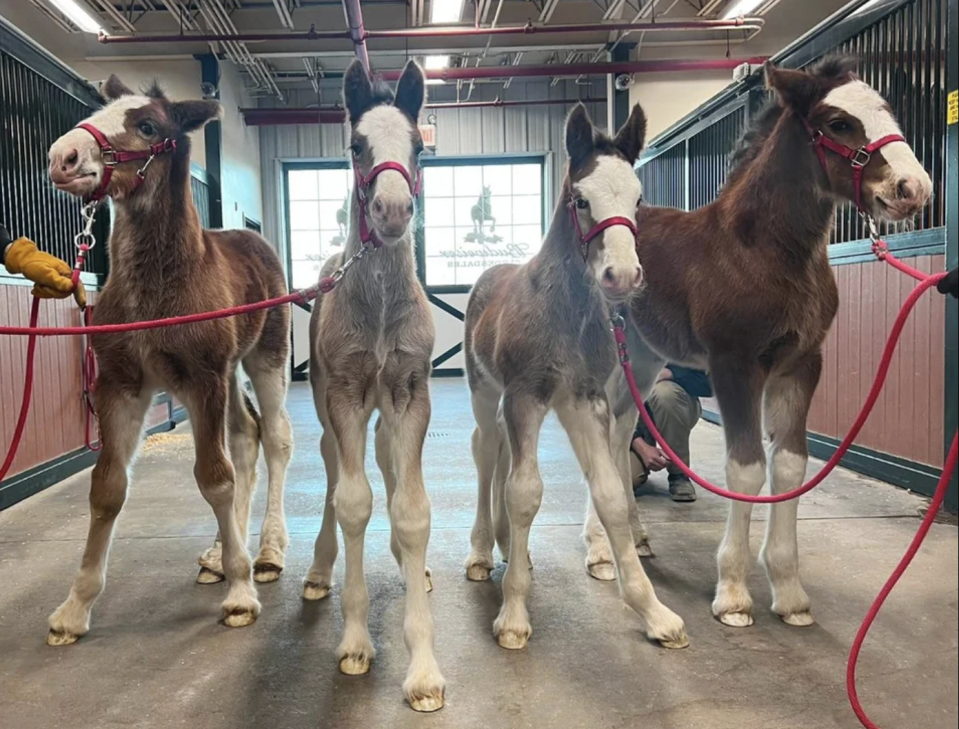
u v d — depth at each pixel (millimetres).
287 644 2133
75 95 4797
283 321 2951
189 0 7766
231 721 1732
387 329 1872
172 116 2188
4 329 1727
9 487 3688
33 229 4344
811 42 4387
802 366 2283
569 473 4355
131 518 3477
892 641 2113
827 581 2566
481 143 10656
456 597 2471
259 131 10586
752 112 5105
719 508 3551
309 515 3529
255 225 10281
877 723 1701
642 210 2826
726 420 2258
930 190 1947
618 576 2201
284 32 8383
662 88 8742
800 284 2191
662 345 2611
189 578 2686
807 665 1980
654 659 2023
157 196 2117
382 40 8500
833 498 3582
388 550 2953
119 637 2191
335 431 1919
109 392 2162
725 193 2469
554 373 2088
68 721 1738
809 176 2146
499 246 10945
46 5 7406
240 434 2807
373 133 1826
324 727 1703
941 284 1295
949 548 2859
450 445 5305
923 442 3596
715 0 7691
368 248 1854
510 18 8523
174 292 2131
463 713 1759
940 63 3521
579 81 10445
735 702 1801
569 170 2111
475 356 2545
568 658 2033
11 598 2502
